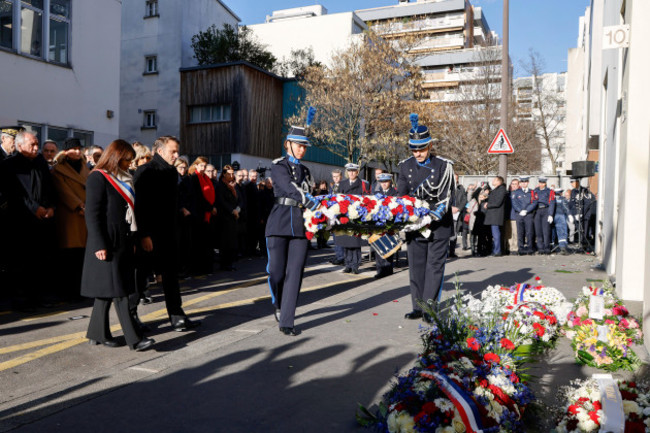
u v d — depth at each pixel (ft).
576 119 119.55
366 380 13.12
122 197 15.48
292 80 98.58
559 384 12.94
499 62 120.88
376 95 91.86
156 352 15.81
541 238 47.62
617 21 31.32
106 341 16.21
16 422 10.64
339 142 97.55
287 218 17.67
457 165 124.36
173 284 18.01
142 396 12.10
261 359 14.80
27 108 43.21
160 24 94.89
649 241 15.94
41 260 21.71
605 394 10.06
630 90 23.06
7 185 21.04
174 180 17.90
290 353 15.38
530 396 11.03
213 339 17.03
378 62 90.79
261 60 100.58
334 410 11.32
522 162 124.98
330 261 38.24
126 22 97.81
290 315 17.54
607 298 19.21
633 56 23.03
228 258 34.19
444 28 239.91
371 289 26.91
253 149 91.86
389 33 95.86
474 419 9.59
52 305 22.18
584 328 15.43
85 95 48.42
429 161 19.88
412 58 99.66
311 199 17.61
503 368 11.23
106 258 15.08
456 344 12.03
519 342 14.01
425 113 99.55
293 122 92.58
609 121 33.17
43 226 21.71
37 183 21.36
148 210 17.29
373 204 18.31
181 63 93.86
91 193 15.11
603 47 23.44
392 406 10.21
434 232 19.54
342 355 15.17
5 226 21.49
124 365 14.44
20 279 23.03
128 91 97.91
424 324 18.95
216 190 33.78
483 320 13.60
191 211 30.30
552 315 17.03
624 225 23.31
